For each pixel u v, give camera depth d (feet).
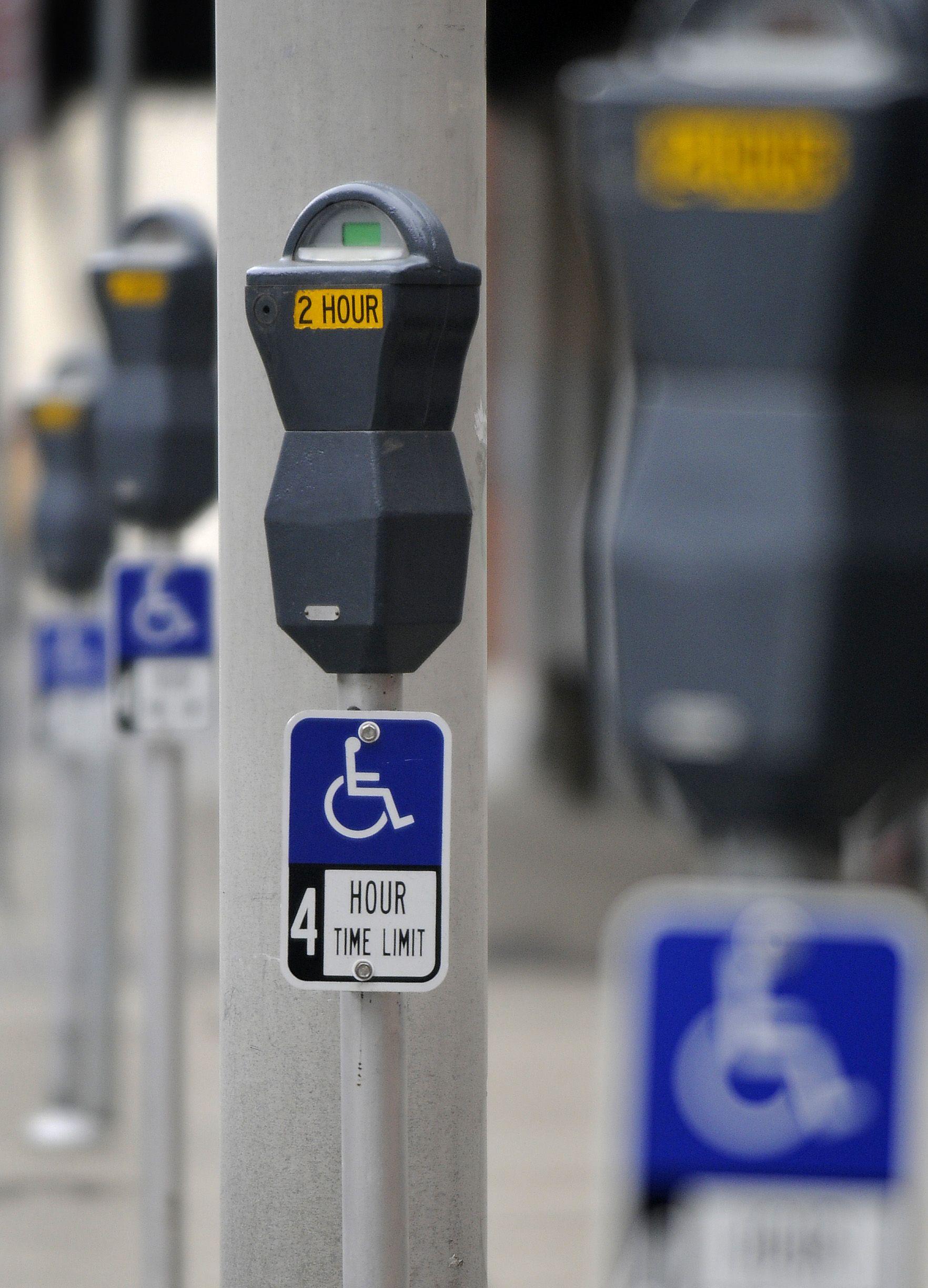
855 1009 19.69
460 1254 37.04
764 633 19.34
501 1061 79.41
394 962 28.27
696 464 19.74
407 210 28.27
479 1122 37.45
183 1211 46.34
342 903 28.37
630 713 19.74
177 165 204.74
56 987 71.31
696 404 19.93
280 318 28.22
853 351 19.80
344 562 28.12
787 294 19.80
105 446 53.47
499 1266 56.34
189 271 52.85
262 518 36.19
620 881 124.36
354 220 28.78
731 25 20.83
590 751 159.84
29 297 212.64
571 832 146.51
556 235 171.01
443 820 28.30
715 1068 19.81
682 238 19.94
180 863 47.42
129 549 106.93
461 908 36.94
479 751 37.17
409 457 28.32
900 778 19.81
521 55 146.72
